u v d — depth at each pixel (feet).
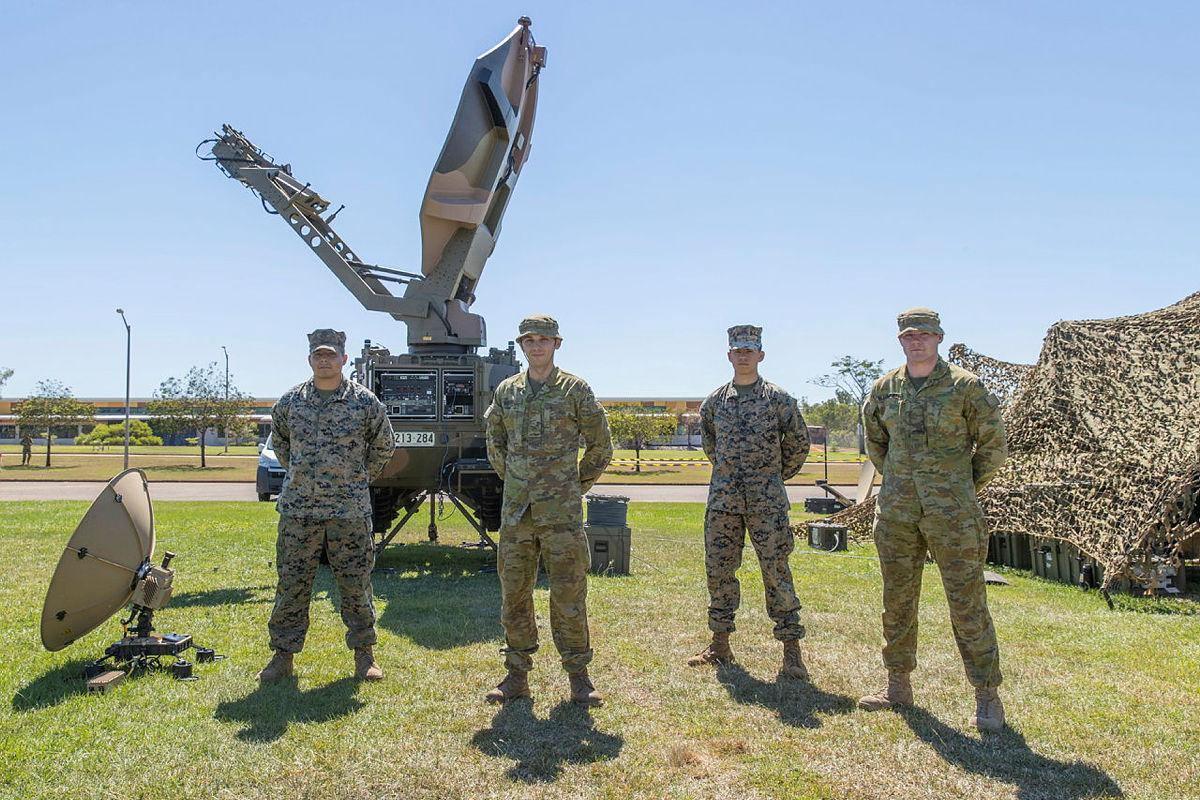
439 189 31.48
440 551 36.83
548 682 16.98
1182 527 26.78
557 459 15.92
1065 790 12.01
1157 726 14.51
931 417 14.80
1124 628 22.08
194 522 47.57
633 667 18.21
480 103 30.91
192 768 12.62
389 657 18.88
